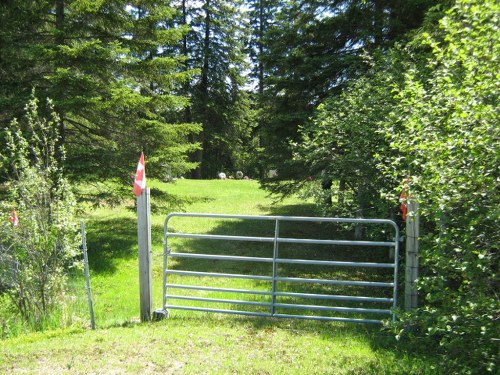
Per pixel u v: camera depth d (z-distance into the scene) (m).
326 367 4.62
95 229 15.09
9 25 11.15
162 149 12.88
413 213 4.44
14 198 7.61
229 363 4.71
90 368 4.64
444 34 7.54
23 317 6.69
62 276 7.15
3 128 10.49
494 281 3.81
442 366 4.10
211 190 25.62
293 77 13.60
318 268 10.72
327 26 12.84
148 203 6.50
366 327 6.09
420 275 5.68
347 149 8.68
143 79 12.73
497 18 3.77
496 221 3.54
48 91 10.65
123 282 9.85
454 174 3.70
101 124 12.46
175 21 32.81
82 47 10.52
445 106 4.63
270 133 14.51
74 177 11.16
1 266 6.77
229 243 13.39
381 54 9.41
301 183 13.70
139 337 5.56
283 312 7.32
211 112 35.81
